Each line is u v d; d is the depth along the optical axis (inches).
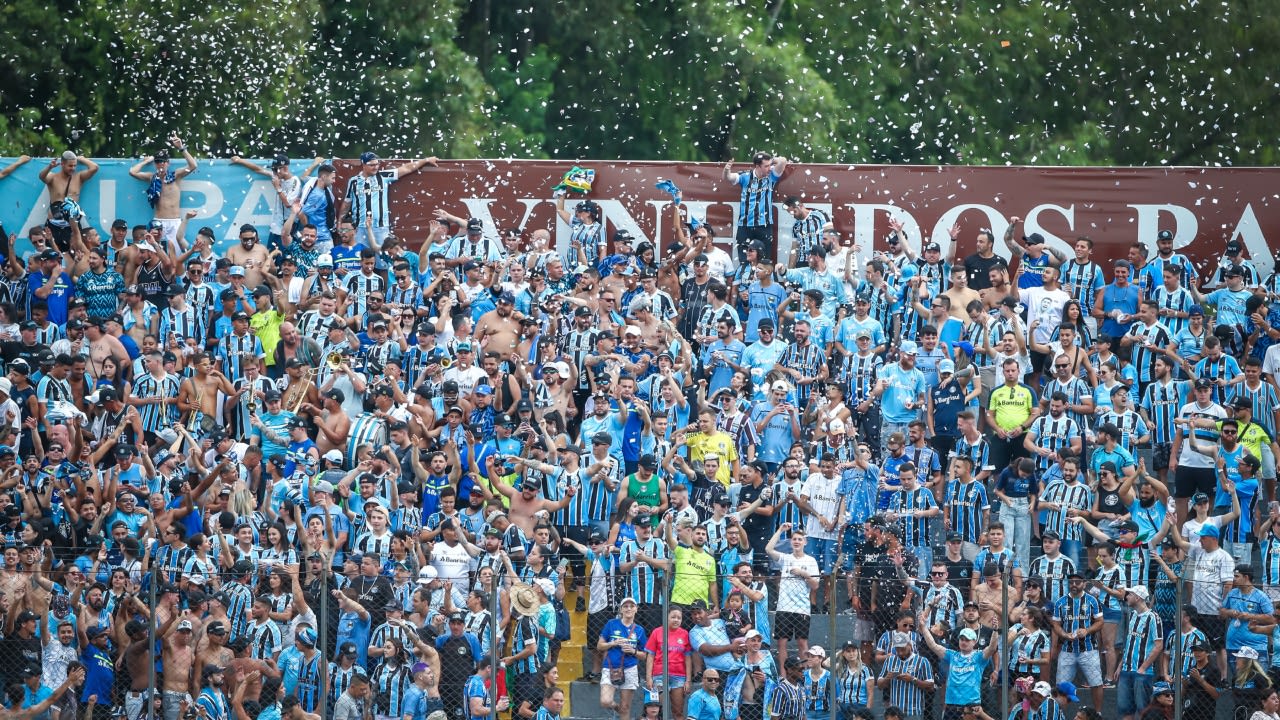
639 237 3823.8
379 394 3302.2
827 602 2915.8
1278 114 5802.2
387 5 5251.0
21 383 3361.2
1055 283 3612.2
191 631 2760.8
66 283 3722.9
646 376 3442.4
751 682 2780.5
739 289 3732.8
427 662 2743.6
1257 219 3786.9
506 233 3828.7
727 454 3240.7
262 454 3235.7
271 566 2817.4
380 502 2974.9
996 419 3324.3
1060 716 2733.8
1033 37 5767.7
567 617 2888.8
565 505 3112.7
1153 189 3791.8
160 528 3051.2
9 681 2743.6
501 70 5615.2
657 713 2751.0
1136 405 3467.0
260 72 4756.4
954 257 3779.5
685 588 2893.7
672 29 5718.5
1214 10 5728.3
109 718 2763.3
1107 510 3083.2
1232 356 3533.5
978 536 3102.9
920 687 2790.4
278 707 2741.1
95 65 4815.5
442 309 3545.8
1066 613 2827.3
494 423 3336.6
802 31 5969.5
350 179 3823.8
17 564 2787.9
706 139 5757.9
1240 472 3198.8
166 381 3435.0
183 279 3693.4
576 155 5772.6
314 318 3499.0
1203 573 2999.5
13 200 3796.8
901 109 5733.3
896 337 3641.7
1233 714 2738.7
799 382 3467.0
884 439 3385.8
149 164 3816.4
